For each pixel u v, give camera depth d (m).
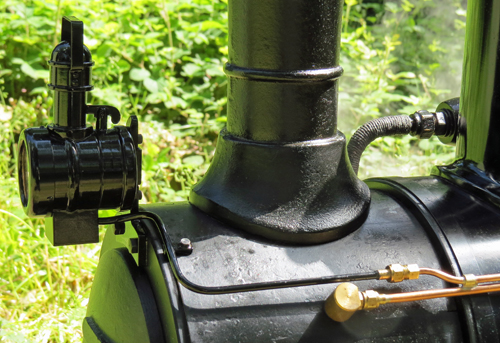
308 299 1.45
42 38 4.84
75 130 1.44
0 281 2.78
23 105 3.72
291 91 1.51
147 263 1.52
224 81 4.77
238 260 1.47
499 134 1.75
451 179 1.84
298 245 1.53
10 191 3.32
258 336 1.39
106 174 1.44
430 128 2.01
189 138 4.28
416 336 1.49
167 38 5.31
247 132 1.57
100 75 4.55
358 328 1.46
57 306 2.71
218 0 5.55
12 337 2.28
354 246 1.56
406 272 1.46
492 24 1.74
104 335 1.68
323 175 1.57
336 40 1.54
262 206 1.54
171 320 1.38
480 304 1.52
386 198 1.78
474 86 1.82
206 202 1.60
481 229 1.63
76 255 2.95
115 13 5.32
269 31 1.47
